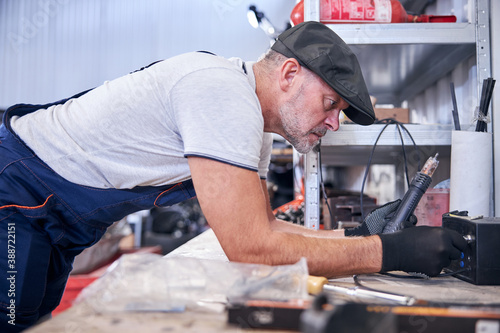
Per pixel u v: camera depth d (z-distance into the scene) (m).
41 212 0.92
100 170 0.94
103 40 5.62
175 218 3.99
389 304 0.53
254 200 0.75
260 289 0.58
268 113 0.98
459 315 0.47
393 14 1.35
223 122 0.77
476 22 1.29
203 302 0.57
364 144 1.31
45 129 0.96
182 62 0.89
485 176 1.15
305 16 1.33
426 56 1.58
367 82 2.18
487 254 0.77
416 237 0.79
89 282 1.95
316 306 0.35
